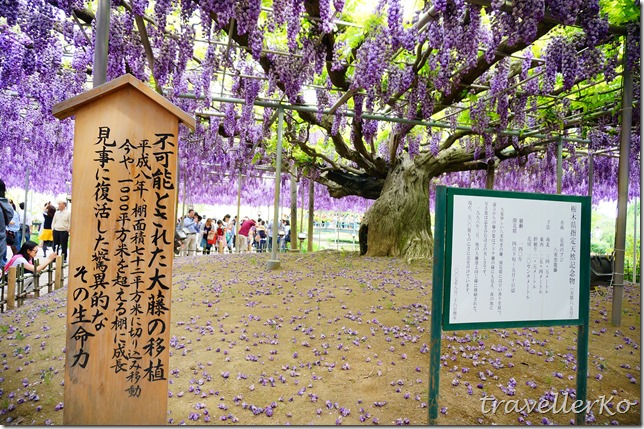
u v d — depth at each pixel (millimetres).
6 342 4199
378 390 3006
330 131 8039
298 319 4344
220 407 2777
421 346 3705
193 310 4680
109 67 4645
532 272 2568
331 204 19375
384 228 8898
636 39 4418
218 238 14719
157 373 2279
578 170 11625
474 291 2428
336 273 6785
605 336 4367
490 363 3477
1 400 2992
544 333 4301
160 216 2299
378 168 9367
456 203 2389
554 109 7473
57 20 4629
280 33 5398
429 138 9570
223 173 14797
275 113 8172
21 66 4914
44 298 6316
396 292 5414
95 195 2252
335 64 4824
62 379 3275
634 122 7082
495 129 7762
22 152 10773
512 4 3461
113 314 2246
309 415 2711
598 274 6980
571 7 3553
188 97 6578
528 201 2566
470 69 5191
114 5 4098
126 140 2273
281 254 10352
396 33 3982
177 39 4750
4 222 4430
